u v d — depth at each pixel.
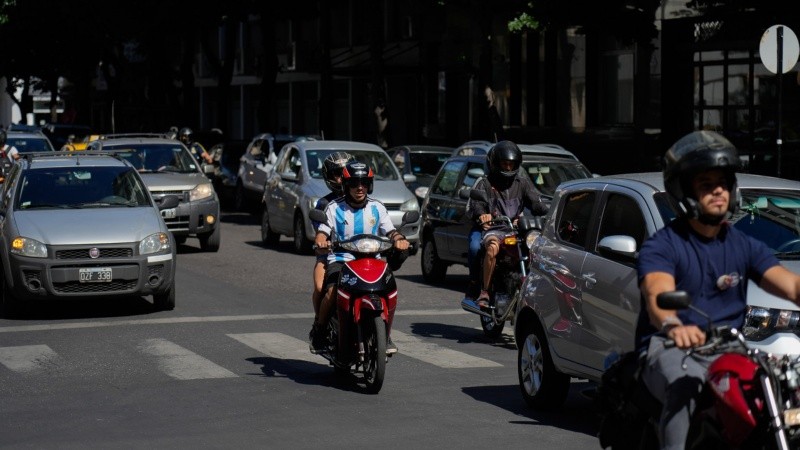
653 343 14.66
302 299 42.47
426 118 121.94
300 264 54.19
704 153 14.05
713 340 13.77
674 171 14.31
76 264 37.31
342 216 27.45
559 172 46.47
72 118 153.62
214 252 59.69
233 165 94.69
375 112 92.38
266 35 117.00
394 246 27.53
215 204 58.94
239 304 41.09
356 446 21.08
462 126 114.38
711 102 80.75
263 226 64.25
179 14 119.62
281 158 63.50
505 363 30.45
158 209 41.03
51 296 37.22
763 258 14.60
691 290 14.48
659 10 82.75
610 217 22.62
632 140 89.75
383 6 128.75
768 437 13.44
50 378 27.97
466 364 30.19
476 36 108.19
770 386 13.25
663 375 14.26
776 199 23.11
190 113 135.75
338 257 27.16
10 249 37.50
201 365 29.61
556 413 24.23
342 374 28.25
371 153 60.59
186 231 58.03
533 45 101.50
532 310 24.55
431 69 117.94
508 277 32.50
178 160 61.81
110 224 38.31
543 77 100.75
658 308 14.00
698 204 14.27
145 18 120.56
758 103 76.81
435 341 33.78
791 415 13.25
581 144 96.44
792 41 43.31
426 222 48.22
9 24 152.88
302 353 31.56
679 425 13.93
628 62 91.25
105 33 128.50
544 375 24.11
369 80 138.38
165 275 38.50
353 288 26.14
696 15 80.50
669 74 83.56
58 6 135.25
